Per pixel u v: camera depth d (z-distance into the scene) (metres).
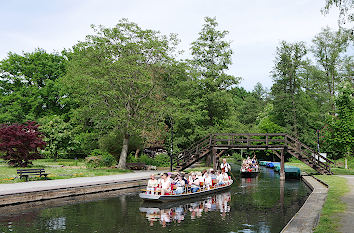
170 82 38.09
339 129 36.28
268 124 54.28
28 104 49.59
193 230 12.80
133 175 28.50
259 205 18.33
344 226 9.95
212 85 40.25
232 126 42.41
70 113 49.53
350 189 18.83
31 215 14.88
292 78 57.41
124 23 32.31
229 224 13.81
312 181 26.77
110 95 31.95
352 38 15.86
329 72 56.94
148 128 35.66
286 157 58.00
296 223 11.41
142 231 12.61
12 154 29.83
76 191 19.98
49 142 39.88
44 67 50.72
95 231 12.55
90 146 46.19
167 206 17.83
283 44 58.03
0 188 18.25
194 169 39.28
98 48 31.92
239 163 64.44
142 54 33.16
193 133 40.38
